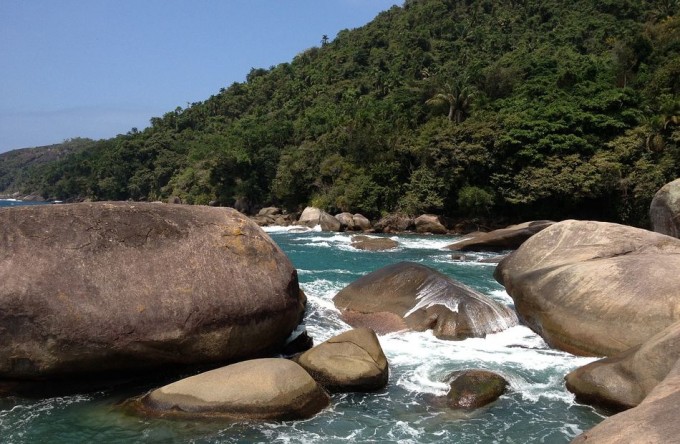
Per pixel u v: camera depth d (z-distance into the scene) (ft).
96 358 26.50
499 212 133.69
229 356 29.37
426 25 297.94
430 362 32.22
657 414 17.13
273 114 260.42
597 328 33.35
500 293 49.42
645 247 40.68
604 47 209.15
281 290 31.42
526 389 28.66
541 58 187.32
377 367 28.50
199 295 28.37
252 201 189.37
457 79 184.75
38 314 25.67
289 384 25.53
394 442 23.24
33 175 470.80
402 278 41.96
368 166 152.25
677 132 114.11
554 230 46.85
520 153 127.13
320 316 39.88
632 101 133.49
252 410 24.43
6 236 26.96
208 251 30.09
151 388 28.02
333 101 247.91
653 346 25.43
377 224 130.93
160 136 312.50
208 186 204.54
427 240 105.19
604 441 16.61
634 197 117.19
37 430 23.62
